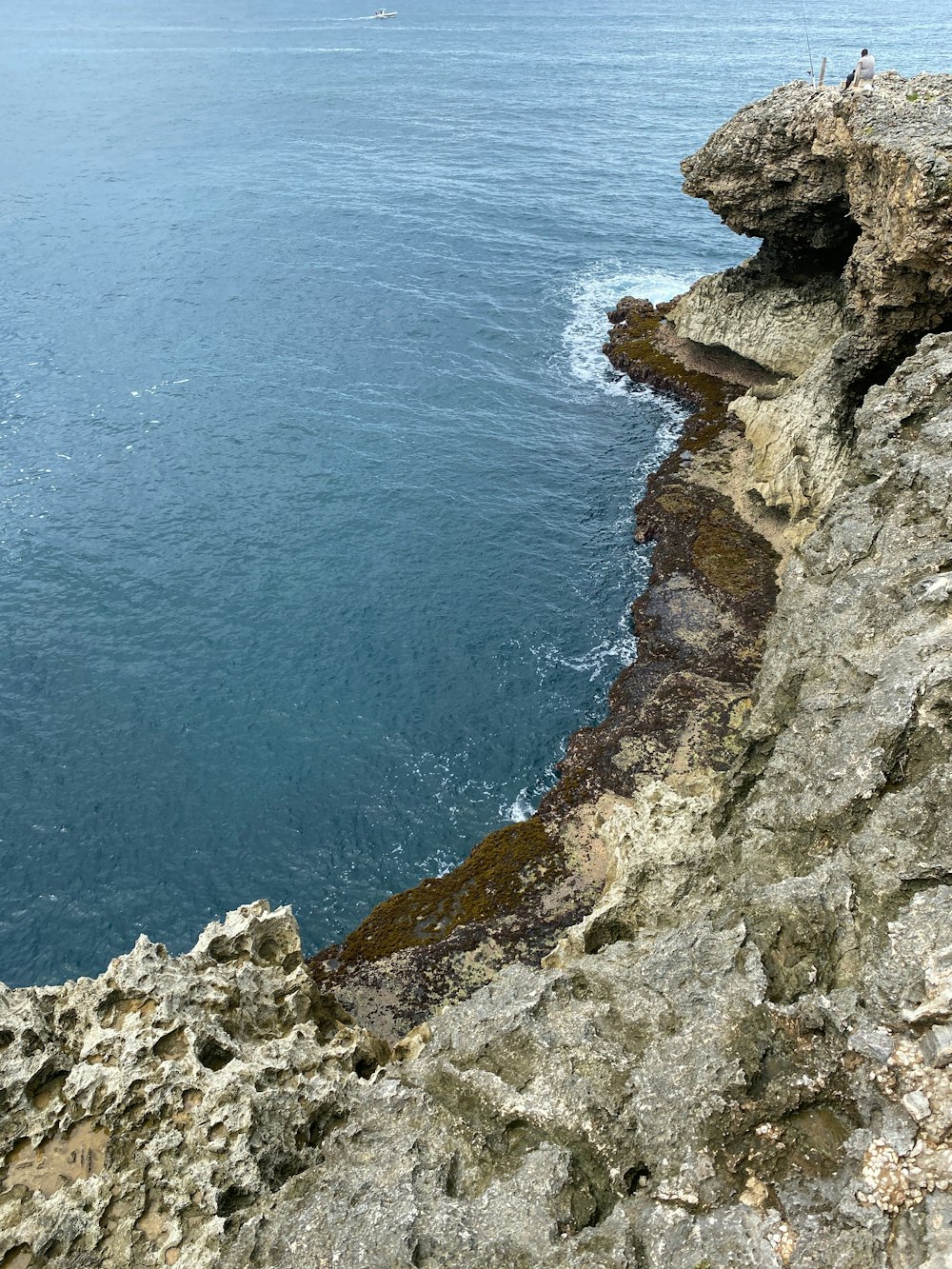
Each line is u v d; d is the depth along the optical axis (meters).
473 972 32.84
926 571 25.72
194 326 83.19
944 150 38.00
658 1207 13.86
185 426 68.06
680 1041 16.00
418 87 183.12
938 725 20.61
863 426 33.78
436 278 92.12
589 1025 17.39
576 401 71.44
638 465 63.47
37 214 111.50
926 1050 14.38
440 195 114.88
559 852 37.22
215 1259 14.67
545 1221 13.88
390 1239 13.76
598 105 158.75
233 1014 19.97
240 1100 17.09
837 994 15.80
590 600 52.00
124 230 105.94
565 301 87.19
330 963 34.47
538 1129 15.73
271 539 56.66
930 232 37.88
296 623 50.41
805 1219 13.11
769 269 66.62
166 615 50.91
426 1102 16.48
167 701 45.75
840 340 49.72
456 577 53.69
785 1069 15.18
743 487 58.00
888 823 19.06
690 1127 14.73
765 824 22.94
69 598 52.03
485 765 42.41
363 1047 21.52
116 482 61.72
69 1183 15.90
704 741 41.12
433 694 46.00
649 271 93.25
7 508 58.84
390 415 69.50
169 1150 16.41
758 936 18.12
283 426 67.81
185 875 38.22
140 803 40.97
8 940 36.06
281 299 88.12
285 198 115.69
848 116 48.28
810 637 27.61
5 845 39.22
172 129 153.38
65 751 43.22
